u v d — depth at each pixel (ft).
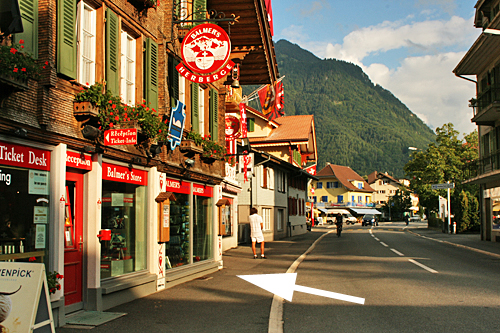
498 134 89.56
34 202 21.07
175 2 36.17
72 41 23.18
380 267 44.62
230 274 41.24
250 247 73.77
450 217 133.18
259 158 98.32
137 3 30.78
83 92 23.84
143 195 32.12
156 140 32.68
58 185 22.34
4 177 19.47
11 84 18.45
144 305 26.94
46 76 21.21
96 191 25.52
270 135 145.07
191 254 40.32
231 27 48.01
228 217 69.72
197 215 42.93
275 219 107.65
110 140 25.18
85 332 20.75
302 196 147.13
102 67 26.48
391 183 408.67
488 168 91.91
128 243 29.86
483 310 24.48
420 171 174.60
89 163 25.40
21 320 15.23
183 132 39.32
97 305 25.05
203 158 43.34
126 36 30.40
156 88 33.37
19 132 19.66
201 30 33.19
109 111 25.34
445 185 118.83
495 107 81.56
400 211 334.24
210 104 46.39
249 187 93.50
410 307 25.45
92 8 26.30
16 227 20.02
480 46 80.28
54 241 21.91
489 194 92.68
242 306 26.45
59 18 22.25
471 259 52.80
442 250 66.69
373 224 240.73
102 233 25.38
